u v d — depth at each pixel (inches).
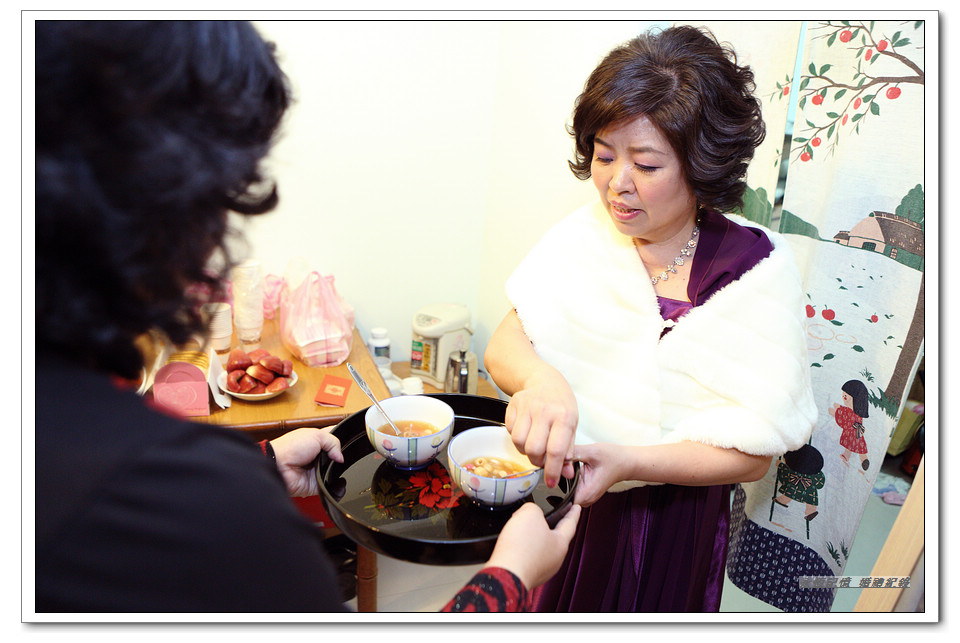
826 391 48.1
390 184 85.0
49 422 15.6
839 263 45.5
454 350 86.0
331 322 71.4
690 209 38.4
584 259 41.9
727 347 37.1
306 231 83.7
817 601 50.4
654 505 41.6
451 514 33.6
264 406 62.1
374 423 37.9
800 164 47.4
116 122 15.4
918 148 39.9
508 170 82.5
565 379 39.2
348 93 79.5
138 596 15.2
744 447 35.5
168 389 58.1
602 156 35.1
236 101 17.3
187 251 17.8
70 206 15.0
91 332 16.4
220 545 15.9
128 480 15.4
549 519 30.2
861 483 46.4
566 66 67.6
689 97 31.8
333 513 31.5
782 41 47.0
